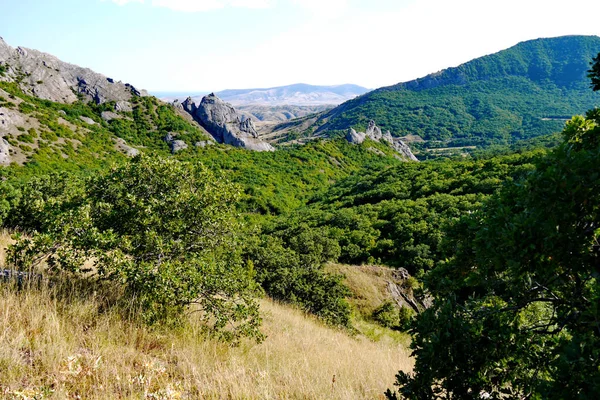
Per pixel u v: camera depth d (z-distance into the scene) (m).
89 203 7.09
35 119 75.06
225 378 4.66
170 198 7.11
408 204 51.72
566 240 2.48
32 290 5.41
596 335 2.52
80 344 4.63
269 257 24.42
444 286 3.49
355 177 90.38
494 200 3.11
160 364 4.68
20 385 3.47
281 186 77.50
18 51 108.62
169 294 5.96
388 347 12.85
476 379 2.91
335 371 6.24
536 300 2.94
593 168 2.44
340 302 17.84
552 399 2.25
